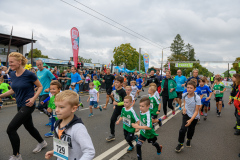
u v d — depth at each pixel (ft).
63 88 39.45
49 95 15.16
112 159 10.55
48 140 13.03
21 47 75.82
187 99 12.19
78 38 38.81
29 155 10.63
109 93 22.95
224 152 12.17
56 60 81.00
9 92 9.98
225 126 18.72
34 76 9.61
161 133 15.83
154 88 15.69
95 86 30.76
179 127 17.71
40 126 16.33
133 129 11.05
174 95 21.03
